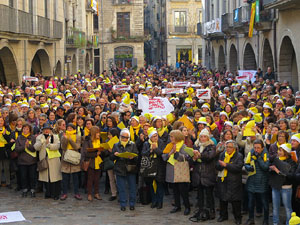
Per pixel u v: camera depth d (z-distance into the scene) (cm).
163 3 7119
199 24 5141
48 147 1230
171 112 1515
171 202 1219
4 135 1332
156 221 1068
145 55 9150
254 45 3281
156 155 1134
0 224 1047
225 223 1052
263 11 2842
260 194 1045
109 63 6212
